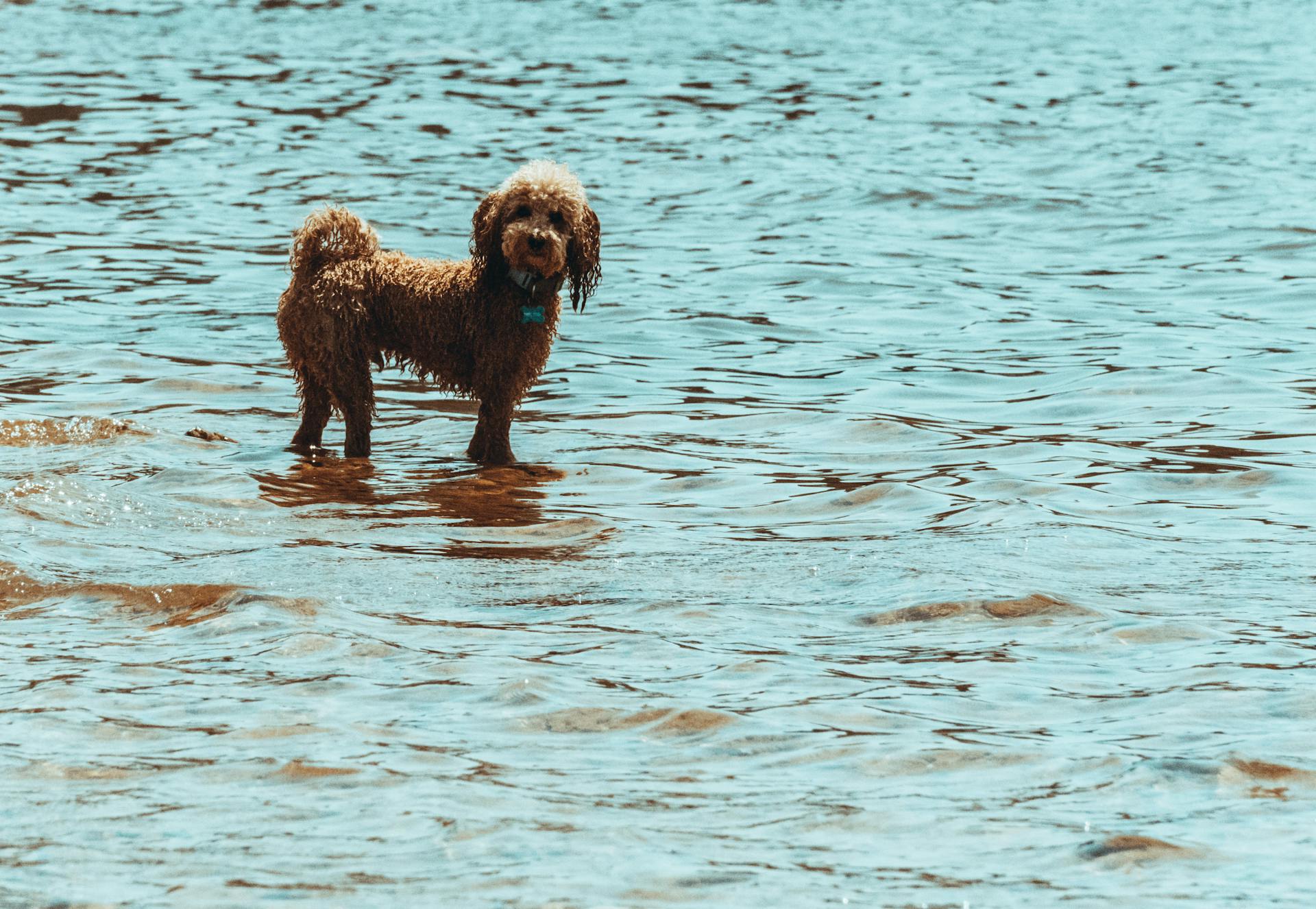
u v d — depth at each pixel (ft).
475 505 30.35
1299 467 32.78
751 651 21.67
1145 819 16.46
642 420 38.04
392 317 34.22
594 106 96.27
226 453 34.35
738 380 42.47
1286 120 90.43
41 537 26.89
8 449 33.88
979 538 27.30
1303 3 159.63
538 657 21.36
